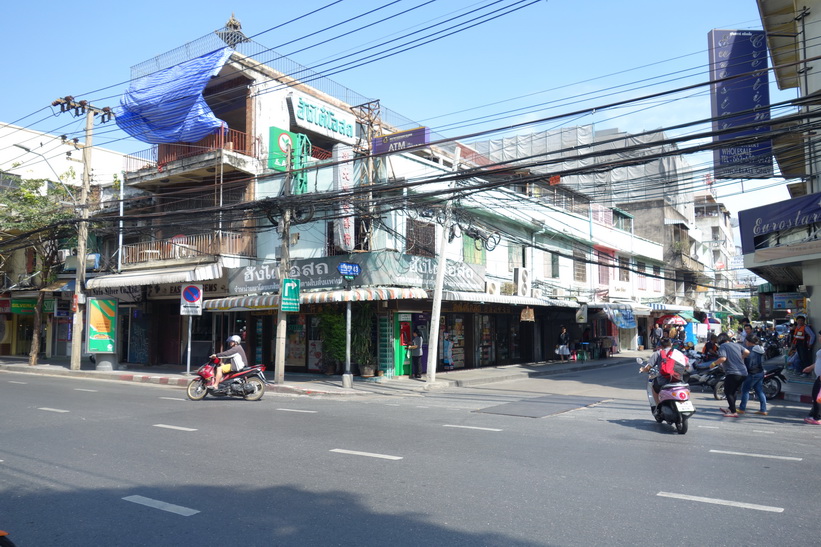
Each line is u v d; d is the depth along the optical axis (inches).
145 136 884.0
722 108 629.0
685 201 1828.2
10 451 322.0
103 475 271.0
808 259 613.0
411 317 802.8
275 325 868.6
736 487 246.5
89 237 1020.5
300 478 263.4
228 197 873.5
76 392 618.5
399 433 375.6
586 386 711.7
